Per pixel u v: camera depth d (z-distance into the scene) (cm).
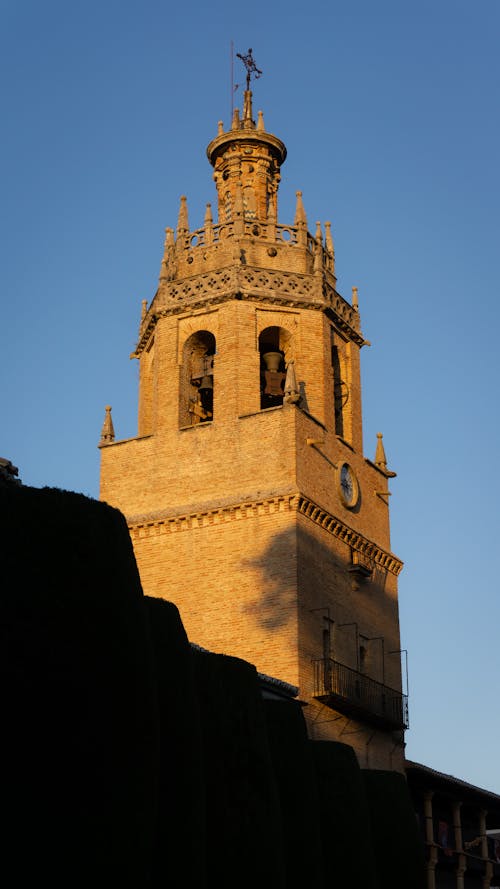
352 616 5000
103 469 5203
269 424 4906
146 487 5072
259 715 3238
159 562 4934
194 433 5047
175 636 2875
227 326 5116
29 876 2192
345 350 5462
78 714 2347
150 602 2881
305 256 5338
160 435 5125
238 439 4944
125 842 2333
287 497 4741
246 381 5034
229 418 4991
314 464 4931
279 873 3061
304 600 4678
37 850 2214
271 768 3206
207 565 4831
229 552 4809
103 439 5275
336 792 3850
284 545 4719
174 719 2770
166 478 5044
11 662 2308
